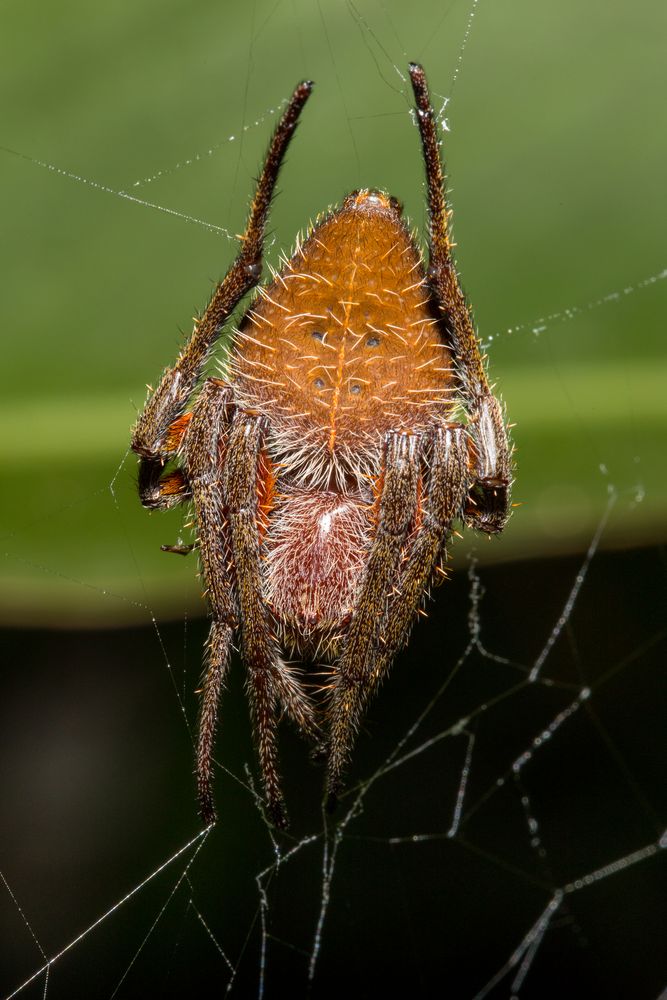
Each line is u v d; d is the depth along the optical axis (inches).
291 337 5.0
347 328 5.0
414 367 5.0
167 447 5.0
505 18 5.5
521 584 6.1
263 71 5.5
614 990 5.8
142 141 5.5
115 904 5.6
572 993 5.8
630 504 5.7
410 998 5.8
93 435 5.4
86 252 5.5
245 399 5.0
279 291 5.0
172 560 5.4
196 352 5.0
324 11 5.5
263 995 5.7
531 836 6.0
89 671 5.8
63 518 5.4
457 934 5.9
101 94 5.4
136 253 5.5
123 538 5.4
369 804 6.0
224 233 5.4
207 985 5.6
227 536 5.0
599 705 6.1
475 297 5.6
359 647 5.0
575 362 5.7
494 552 5.5
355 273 5.0
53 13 5.4
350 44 5.5
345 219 5.0
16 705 5.7
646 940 5.9
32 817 5.7
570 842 6.0
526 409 5.6
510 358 5.7
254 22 5.5
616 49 5.6
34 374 5.4
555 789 6.1
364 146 5.5
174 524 5.4
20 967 5.5
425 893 5.9
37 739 5.7
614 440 5.6
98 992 5.5
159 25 5.5
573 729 6.1
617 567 6.1
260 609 5.0
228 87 5.5
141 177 5.5
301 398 5.0
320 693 5.1
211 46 5.5
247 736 5.8
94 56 5.4
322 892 5.8
